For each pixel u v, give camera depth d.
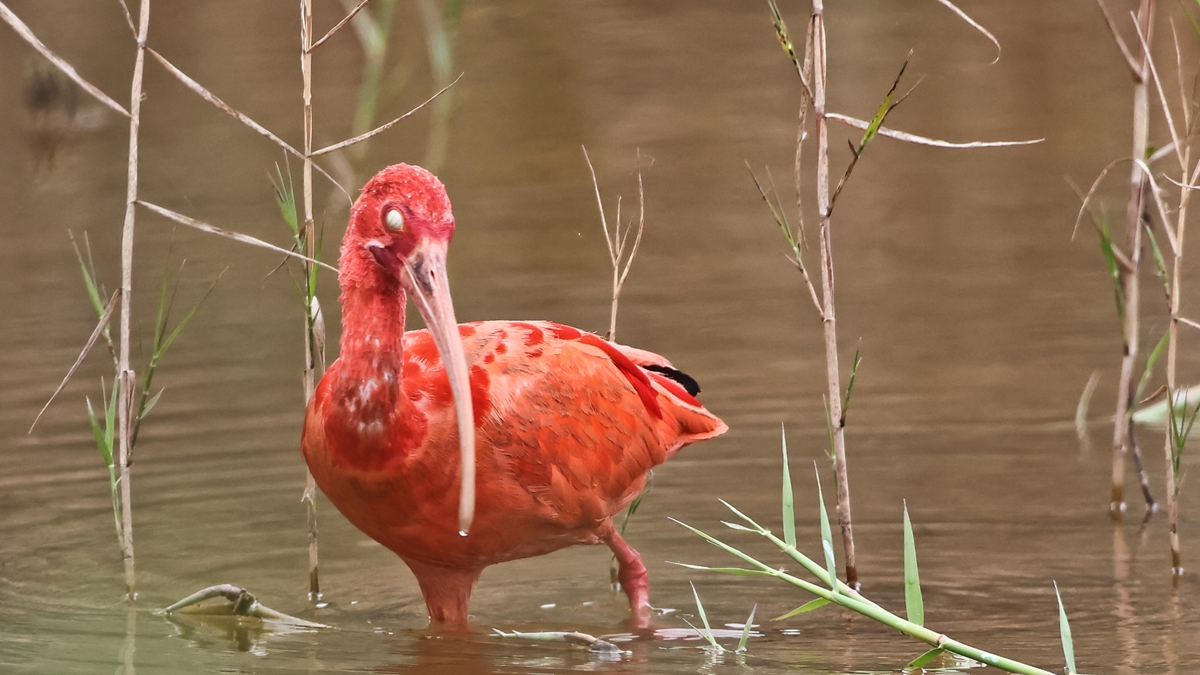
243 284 16.19
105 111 24.14
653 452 9.53
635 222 18.06
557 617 9.13
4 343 14.03
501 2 32.22
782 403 12.66
